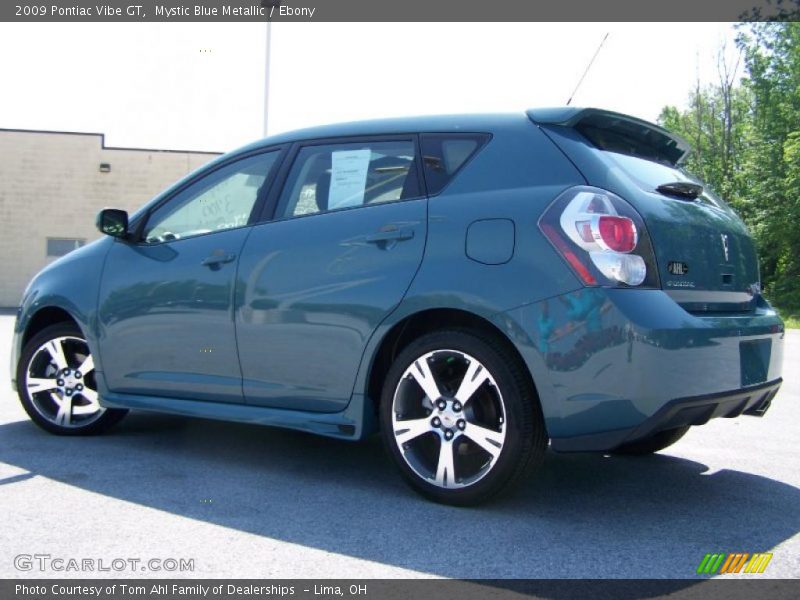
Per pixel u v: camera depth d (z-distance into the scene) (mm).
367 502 3596
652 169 3719
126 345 4570
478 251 3414
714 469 4297
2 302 29281
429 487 3531
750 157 36906
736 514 3482
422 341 3533
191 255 4359
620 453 4625
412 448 3609
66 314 5152
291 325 3912
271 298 3986
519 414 3289
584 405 3135
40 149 29359
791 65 35250
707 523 3350
